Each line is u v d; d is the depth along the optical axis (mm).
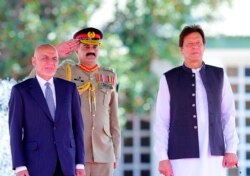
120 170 32875
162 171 15195
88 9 32156
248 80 30438
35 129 14367
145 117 32719
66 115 14492
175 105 15250
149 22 32375
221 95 15383
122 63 31234
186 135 15117
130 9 32531
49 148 14328
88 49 16484
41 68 14516
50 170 14273
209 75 15383
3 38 30906
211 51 29453
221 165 15273
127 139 32969
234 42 29422
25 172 14219
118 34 32469
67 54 16656
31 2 31531
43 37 31016
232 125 15375
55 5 31719
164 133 15305
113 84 16656
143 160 33000
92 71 16547
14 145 14297
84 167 15266
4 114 18328
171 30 32219
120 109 31219
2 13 31234
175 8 32188
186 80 15305
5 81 18734
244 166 30500
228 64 30297
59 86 14672
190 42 15234
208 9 31750
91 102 16344
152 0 32406
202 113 15148
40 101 14422
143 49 32000
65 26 31062
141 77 31688
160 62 32062
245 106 30672
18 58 30922
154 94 31875
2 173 17953
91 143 16250
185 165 15125
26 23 31156
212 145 15070
